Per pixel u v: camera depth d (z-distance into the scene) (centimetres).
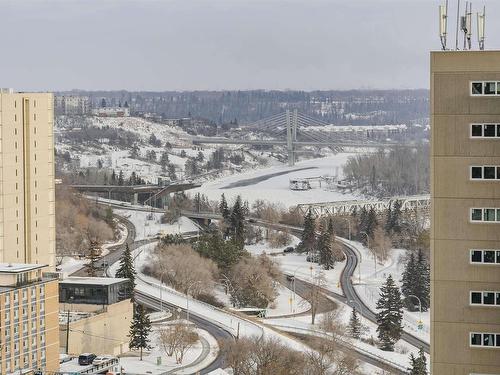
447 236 14362
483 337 14325
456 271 14350
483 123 14238
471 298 14350
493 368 14300
